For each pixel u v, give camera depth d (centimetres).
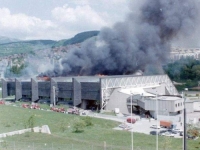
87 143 6128
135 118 9312
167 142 6109
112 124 8788
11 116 9394
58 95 12875
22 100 14375
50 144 5728
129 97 11138
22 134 6612
